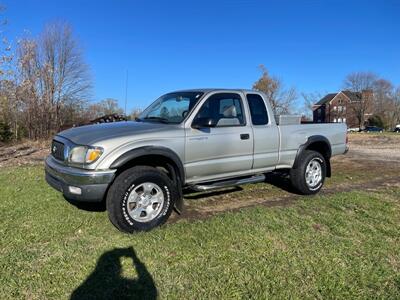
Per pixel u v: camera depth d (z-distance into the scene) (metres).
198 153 4.95
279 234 4.24
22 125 20.83
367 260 3.63
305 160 6.22
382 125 70.94
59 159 4.62
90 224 4.55
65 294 2.95
